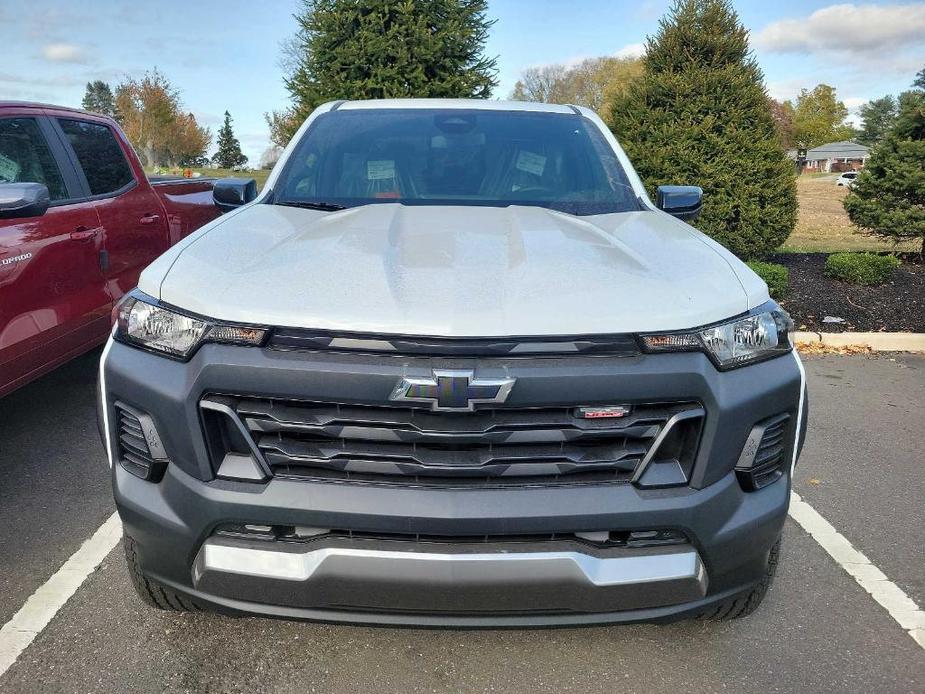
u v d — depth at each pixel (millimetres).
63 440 4078
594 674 2355
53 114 4328
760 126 8938
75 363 5387
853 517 3500
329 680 2297
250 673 2318
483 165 3311
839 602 2791
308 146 3447
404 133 3494
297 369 1842
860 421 4848
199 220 5688
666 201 3328
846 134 114625
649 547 1967
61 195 4148
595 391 1853
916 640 2566
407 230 2502
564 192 3195
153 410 1966
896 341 6828
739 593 2143
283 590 1931
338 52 9477
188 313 1988
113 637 2459
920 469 4078
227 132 90000
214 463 1932
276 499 1884
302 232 2504
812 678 2365
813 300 7910
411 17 9453
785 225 8953
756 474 2049
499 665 2383
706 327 1976
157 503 1988
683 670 2385
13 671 2289
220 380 1881
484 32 9969
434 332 1838
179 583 2057
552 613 1969
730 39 9016
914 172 9680
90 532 3137
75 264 4055
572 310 1917
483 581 1881
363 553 1881
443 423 1857
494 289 1983
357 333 1857
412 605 1921
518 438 1868
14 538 3074
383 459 1895
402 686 2279
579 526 1891
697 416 1928
